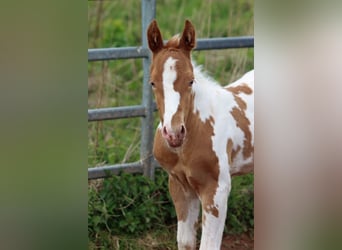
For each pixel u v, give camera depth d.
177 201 6.46
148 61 7.42
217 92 6.38
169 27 11.90
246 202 7.72
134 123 9.09
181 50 5.75
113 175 7.34
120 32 11.40
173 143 5.50
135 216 7.27
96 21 11.00
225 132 6.25
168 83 5.54
